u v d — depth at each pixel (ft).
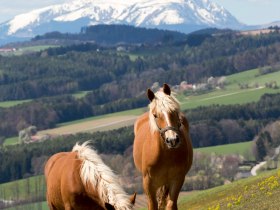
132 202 36.63
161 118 45.27
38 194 491.72
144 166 48.34
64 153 48.37
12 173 572.10
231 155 548.31
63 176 42.65
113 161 511.81
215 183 470.80
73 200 41.60
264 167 534.37
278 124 636.07
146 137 49.21
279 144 589.73
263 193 75.31
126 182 450.71
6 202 479.00
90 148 43.52
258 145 577.02
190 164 49.39
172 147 44.60
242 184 139.95
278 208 62.75
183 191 457.68
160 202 49.08
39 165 573.33
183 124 49.96
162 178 47.60
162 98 45.73
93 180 40.45
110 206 36.22
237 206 74.59
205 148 604.90
